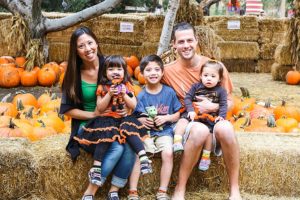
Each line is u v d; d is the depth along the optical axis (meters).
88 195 3.20
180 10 6.51
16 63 7.62
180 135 3.31
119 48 9.52
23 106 4.66
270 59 10.24
